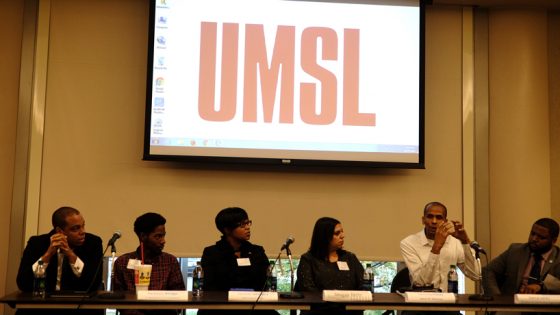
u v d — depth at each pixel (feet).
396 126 17.10
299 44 17.20
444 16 17.87
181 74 16.85
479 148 17.49
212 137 16.76
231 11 17.16
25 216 16.49
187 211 16.88
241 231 13.23
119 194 16.80
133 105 17.06
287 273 17.02
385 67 17.24
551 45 18.07
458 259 14.21
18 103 16.74
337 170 17.24
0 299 10.44
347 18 17.33
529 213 17.33
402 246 14.40
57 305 10.55
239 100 16.93
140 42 17.22
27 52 16.84
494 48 17.84
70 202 16.67
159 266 13.26
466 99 17.63
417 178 17.38
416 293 11.25
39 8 17.01
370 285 13.23
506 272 14.83
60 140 16.80
